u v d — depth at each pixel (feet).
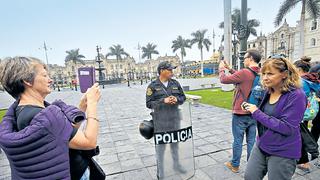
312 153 8.29
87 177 4.55
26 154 3.15
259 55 8.95
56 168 3.28
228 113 23.65
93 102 4.18
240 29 40.55
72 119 3.70
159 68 9.42
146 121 8.84
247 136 9.63
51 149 3.24
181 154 8.87
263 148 5.99
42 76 3.82
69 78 182.60
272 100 5.96
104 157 12.70
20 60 3.67
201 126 18.60
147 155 12.76
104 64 233.55
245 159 11.44
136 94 54.65
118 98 45.73
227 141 14.46
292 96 5.45
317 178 9.16
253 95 8.36
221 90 50.16
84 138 3.68
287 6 68.95
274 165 5.76
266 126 5.61
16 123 3.56
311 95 8.88
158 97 9.06
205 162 11.32
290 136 5.56
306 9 69.56
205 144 14.02
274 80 5.58
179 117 8.59
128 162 11.87
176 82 9.68
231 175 9.84
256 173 6.25
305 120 9.11
